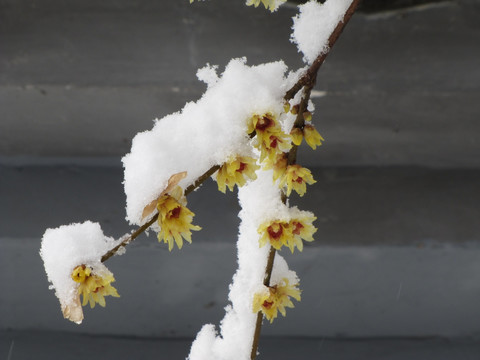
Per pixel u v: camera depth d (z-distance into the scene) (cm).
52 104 131
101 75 130
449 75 130
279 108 77
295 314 127
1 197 134
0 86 127
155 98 129
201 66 133
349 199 133
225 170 77
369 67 134
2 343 125
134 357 123
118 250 78
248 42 140
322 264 122
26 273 125
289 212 79
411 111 129
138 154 78
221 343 85
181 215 75
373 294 124
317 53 81
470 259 121
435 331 128
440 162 141
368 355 123
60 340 127
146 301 126
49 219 128
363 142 137
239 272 84
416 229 125
